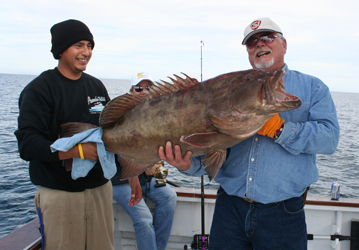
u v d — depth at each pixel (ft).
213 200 11.68
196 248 10.84
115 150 7.54
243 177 7.30
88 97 8.71
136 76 14.70
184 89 6.97
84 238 8.46
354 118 130.21
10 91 204.85
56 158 7.11
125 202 11.03
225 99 6.36
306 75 7.33
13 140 47.42
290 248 7.11
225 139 6.59
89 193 8.45
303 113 7.11
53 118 8.02
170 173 29.32
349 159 41.73
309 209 11.17
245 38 7.62
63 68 8.29
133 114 7.31
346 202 10.84
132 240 12.16
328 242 11.14
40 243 8.34
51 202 7.89
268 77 6.00
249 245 7.86
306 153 7.02
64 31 7.90
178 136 6.81
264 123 6.40
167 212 11.31
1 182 27.12
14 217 20.39
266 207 7.18
